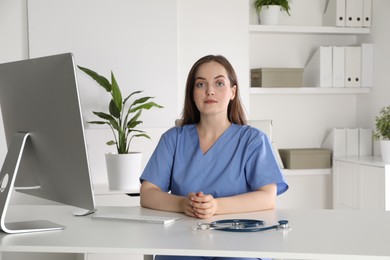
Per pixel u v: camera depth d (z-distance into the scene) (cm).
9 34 379
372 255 150
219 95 220
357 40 460
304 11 450
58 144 185
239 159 222
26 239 173
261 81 424
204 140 227
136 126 394
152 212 214
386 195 376
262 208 213
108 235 176
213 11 410
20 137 193
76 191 186
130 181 368
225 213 207
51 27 381
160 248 159
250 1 440
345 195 423
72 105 176
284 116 453
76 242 168
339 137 440
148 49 394
